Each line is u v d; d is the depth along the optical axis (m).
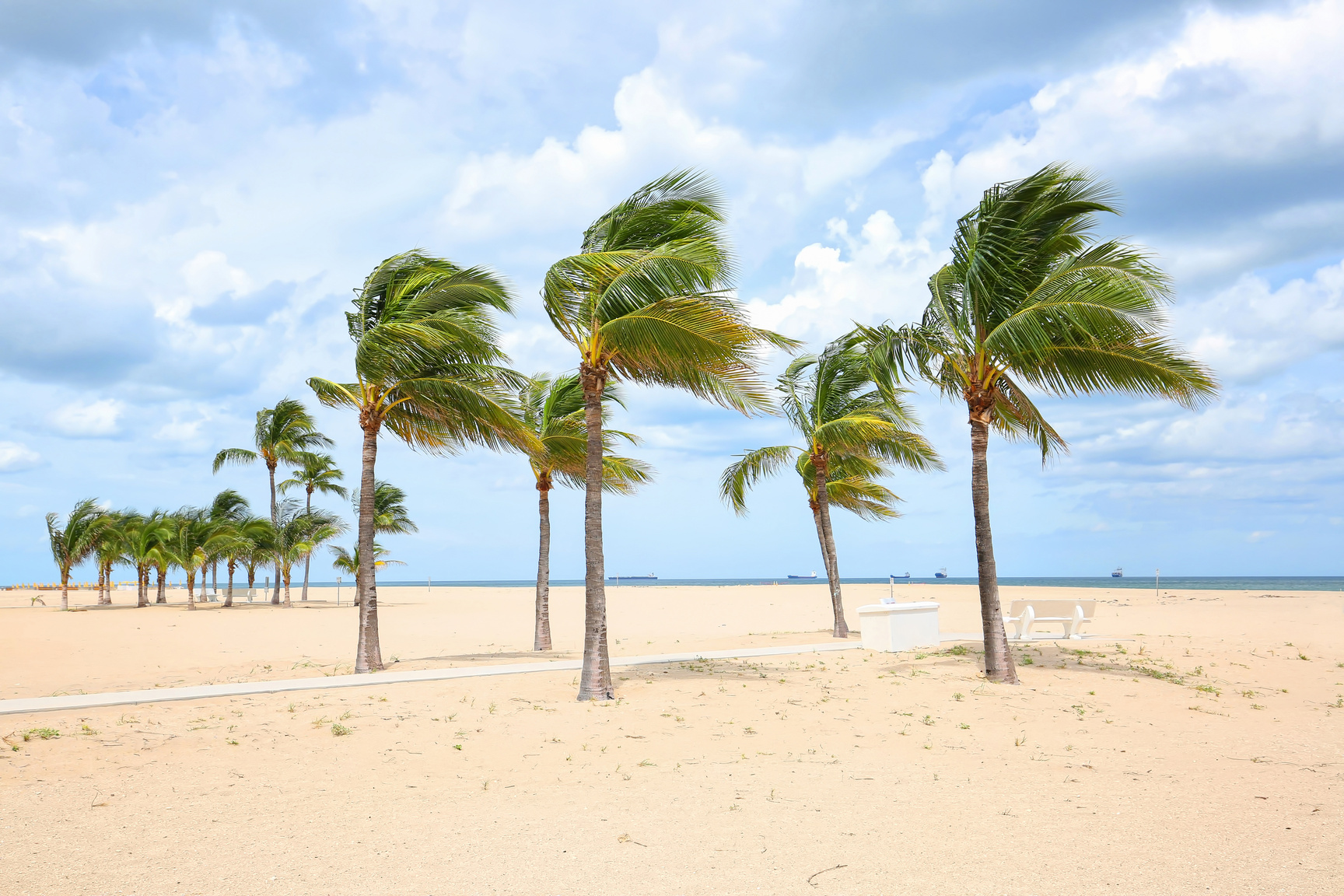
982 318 11.63
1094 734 8.23
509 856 4.68
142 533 41.75
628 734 8.25
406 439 15.20
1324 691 10.66
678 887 4.16
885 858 4.60
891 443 19.38
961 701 9.96
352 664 15.55
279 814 5.57
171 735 7.97
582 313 11.22
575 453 16.77
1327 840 4.87
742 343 10.50
